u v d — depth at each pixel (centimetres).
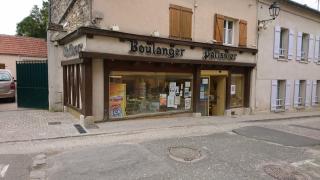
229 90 1340
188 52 1120
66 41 1053
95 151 654
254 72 1458
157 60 1006
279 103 1683
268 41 1515
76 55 945
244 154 693
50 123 903
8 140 709
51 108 1130
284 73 1645
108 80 938
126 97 1004
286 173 575
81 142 724
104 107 937
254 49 1414
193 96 1202
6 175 511
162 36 1045
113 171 541
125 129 864
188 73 1180
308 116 1562
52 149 663
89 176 515
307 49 1827
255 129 1018
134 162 591
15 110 1147
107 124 916
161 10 1038
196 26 1162
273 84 1572
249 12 1397
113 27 895
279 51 1596
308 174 578
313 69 1894
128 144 719
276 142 841
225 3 1273
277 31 1558
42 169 545
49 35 1109
